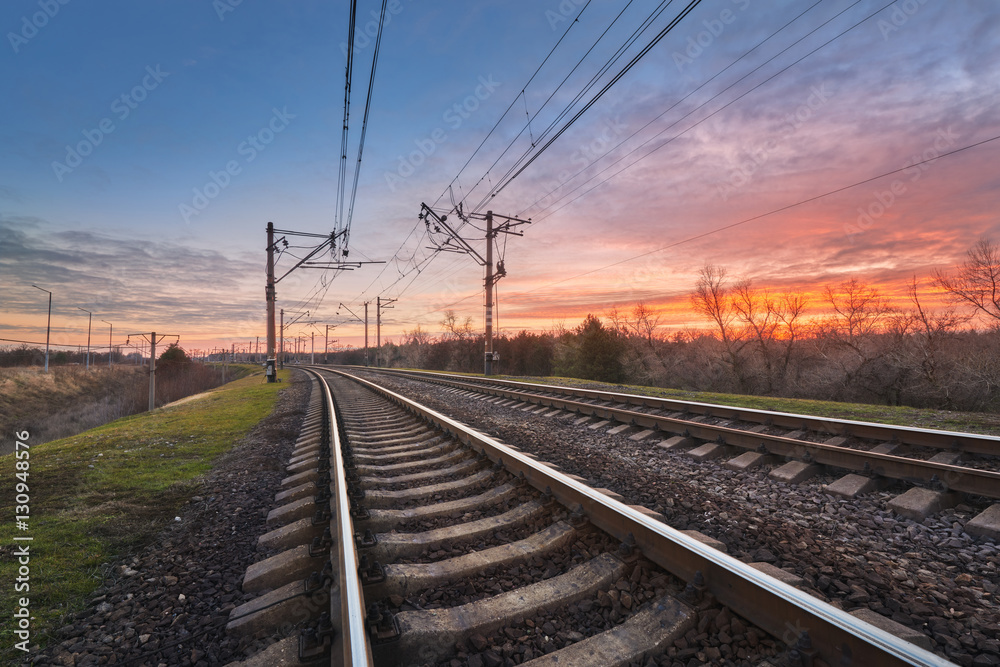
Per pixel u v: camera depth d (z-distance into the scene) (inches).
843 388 962.7
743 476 220.5
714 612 100.2
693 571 110.0
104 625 116.6
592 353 1510.8
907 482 191.0
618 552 127.2
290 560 136.8
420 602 113.8
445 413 460.1
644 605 104.8
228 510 200.5
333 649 93.5
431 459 257.8
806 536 150.8
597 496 147.8
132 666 100.6
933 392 796.0
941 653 93.3
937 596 114.0
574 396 529.3
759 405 426.3
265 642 104.5
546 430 352.8
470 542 147.7
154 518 191.3
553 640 98.0
